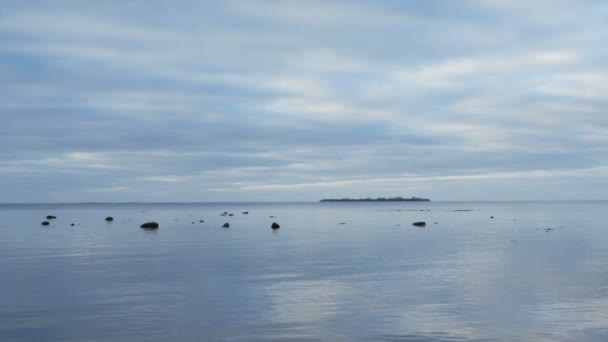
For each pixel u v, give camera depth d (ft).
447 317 60.13
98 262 111.75
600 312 61.77
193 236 192.34
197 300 70.33
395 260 112.27
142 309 65.10
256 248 143.13
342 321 58.90
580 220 313.94
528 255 119.75
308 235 196.13
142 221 327.26
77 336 54.03
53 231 224.94
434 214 464.65
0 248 145.69
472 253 125.59
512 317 59.77
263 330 55.62
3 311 64.44
